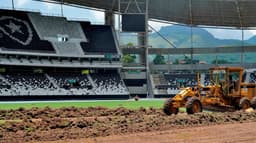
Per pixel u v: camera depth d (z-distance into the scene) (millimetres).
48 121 22969
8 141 15812
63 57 79812
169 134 17422
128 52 87438
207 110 28750
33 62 76125
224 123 22625
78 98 75812
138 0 84375
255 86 30891
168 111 27734
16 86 71438
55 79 77188
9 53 73750
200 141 15609
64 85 76375
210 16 88688
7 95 69250
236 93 29328
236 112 27281
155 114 30234
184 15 88000
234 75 29406
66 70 80500
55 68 79688
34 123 22391
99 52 83188
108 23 89375
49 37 81250
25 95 71125
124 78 83750
